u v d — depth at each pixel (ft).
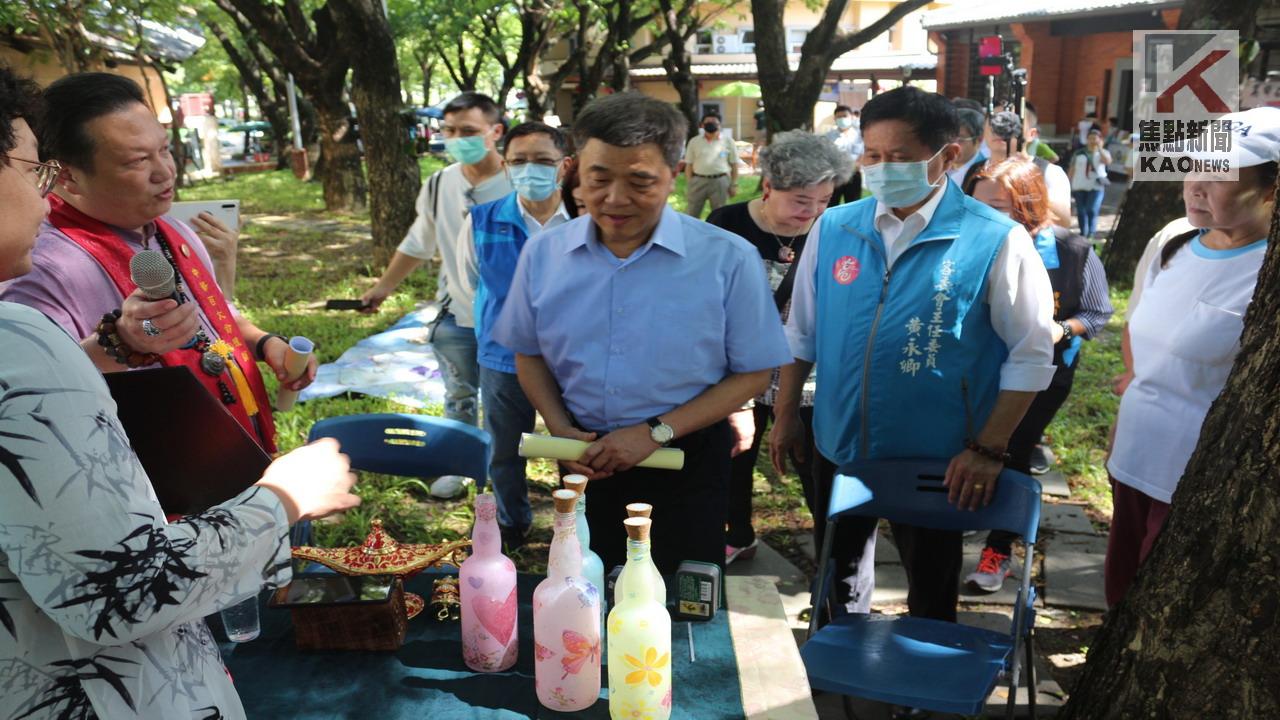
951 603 9.94
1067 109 81.92
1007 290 8.59
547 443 7.84
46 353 3.66
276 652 6.58
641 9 65.16
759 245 11.76
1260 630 6.25
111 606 3.65
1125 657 7.20
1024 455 12.79
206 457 4.97
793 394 10.47
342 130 53.93
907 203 8.81
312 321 26.76
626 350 8.07
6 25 30.73
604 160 7.30
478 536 6.20
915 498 9.23
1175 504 7.04
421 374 21.31
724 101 116.06
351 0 31.35
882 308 9.20
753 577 7.69
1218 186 8.10
